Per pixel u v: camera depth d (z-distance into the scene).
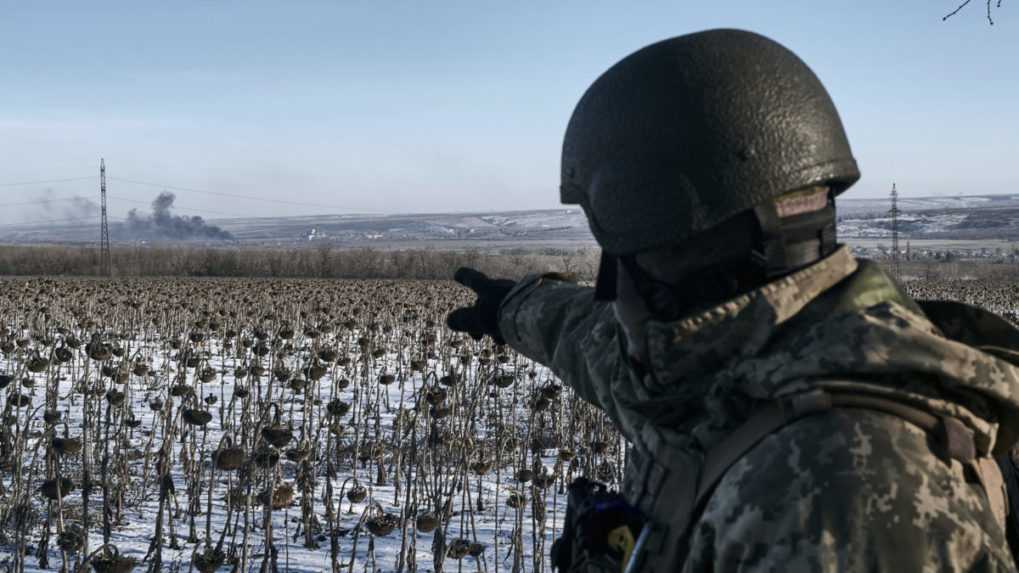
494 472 7.52
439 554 4.77
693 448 1.09
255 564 5.30
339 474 7.54
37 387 10.12
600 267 1.28
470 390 9.55
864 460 0.91
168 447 6.11
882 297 1.06
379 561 5.49
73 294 18.56
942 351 0.95
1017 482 1.16
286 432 4.43
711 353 1.05
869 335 0.96
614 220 1.14
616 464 7.23
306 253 57.72
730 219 1.10
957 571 0.87
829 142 1.12
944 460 0.94
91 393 7.50
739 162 1.08
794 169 1.08
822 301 1.05
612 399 1.34
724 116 1.09
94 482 6.52
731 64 1.12
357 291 23.03
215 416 9.45
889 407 0.95
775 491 0.93
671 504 1.10
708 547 0.99
